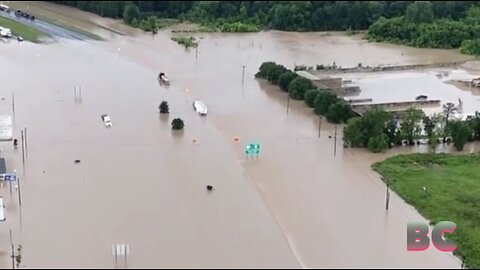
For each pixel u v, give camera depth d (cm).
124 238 11512
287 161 15075
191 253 11181
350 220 12544
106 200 12769
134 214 12300
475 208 13088
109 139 15712
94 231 11694
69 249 11144
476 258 11375
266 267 10900
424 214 12875
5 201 12588
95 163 14350
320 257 11294
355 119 16312
